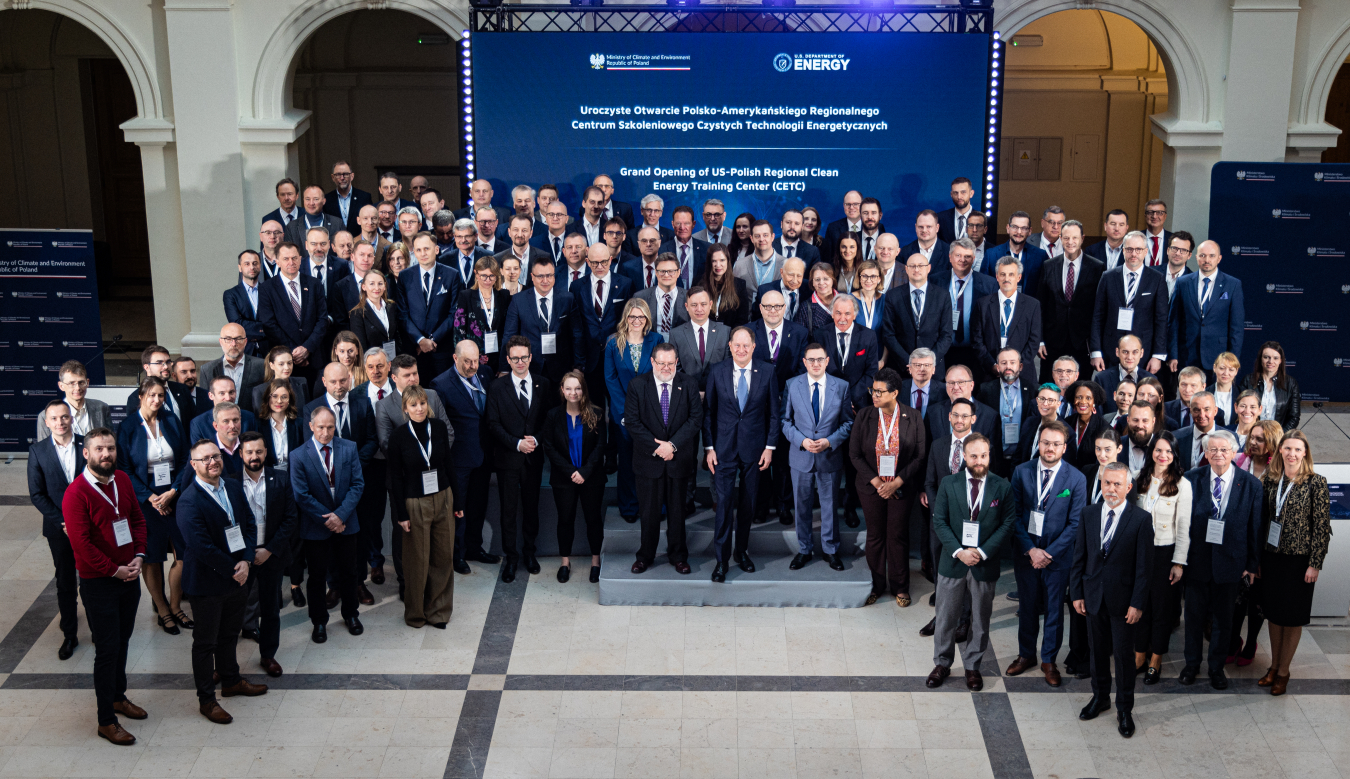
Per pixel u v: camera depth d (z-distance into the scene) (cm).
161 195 1257
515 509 877
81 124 1595
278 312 941
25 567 902
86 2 1202
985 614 736
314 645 798
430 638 808
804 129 1071
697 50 1058
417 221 1002
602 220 1042
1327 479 815
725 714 721
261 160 1230
